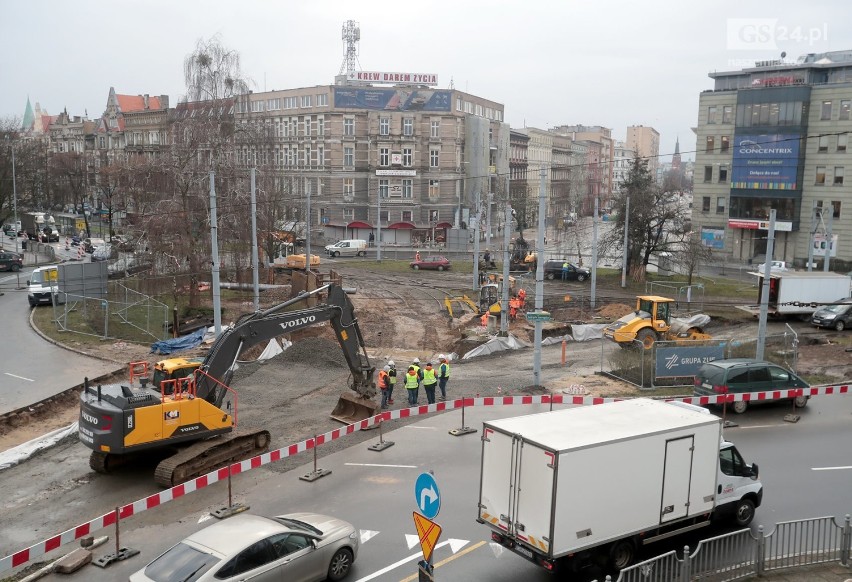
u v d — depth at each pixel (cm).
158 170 4322
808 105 6762
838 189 6681
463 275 6306
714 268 6712
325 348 3116
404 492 1728
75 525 1598
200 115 4650
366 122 9469
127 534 1534
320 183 9625
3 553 1475
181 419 1822
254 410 2442
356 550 1331
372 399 2519
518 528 1233
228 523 1224
